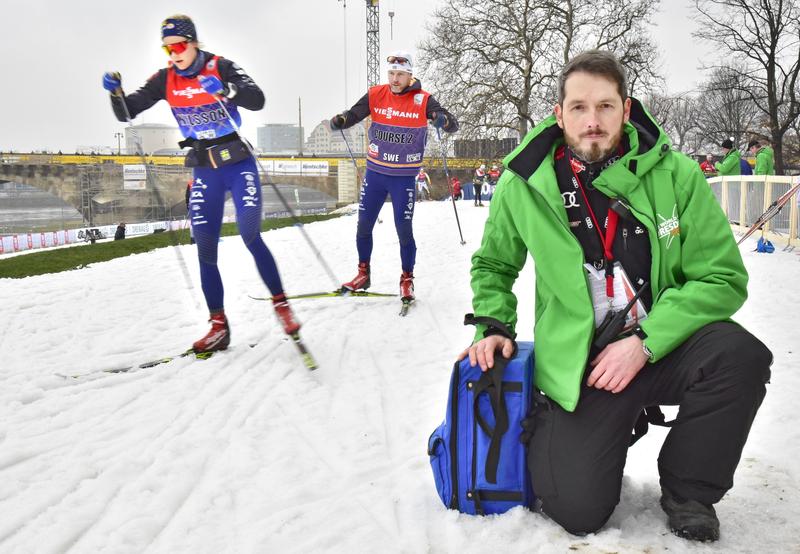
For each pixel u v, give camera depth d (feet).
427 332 17.42
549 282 7.26
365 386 12.98
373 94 20.13
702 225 6.89
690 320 6.67
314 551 6.93
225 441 10.19
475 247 35.35
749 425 6.44
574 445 6.77
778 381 12.33
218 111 13.99
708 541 6.52
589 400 6.94
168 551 7.08
